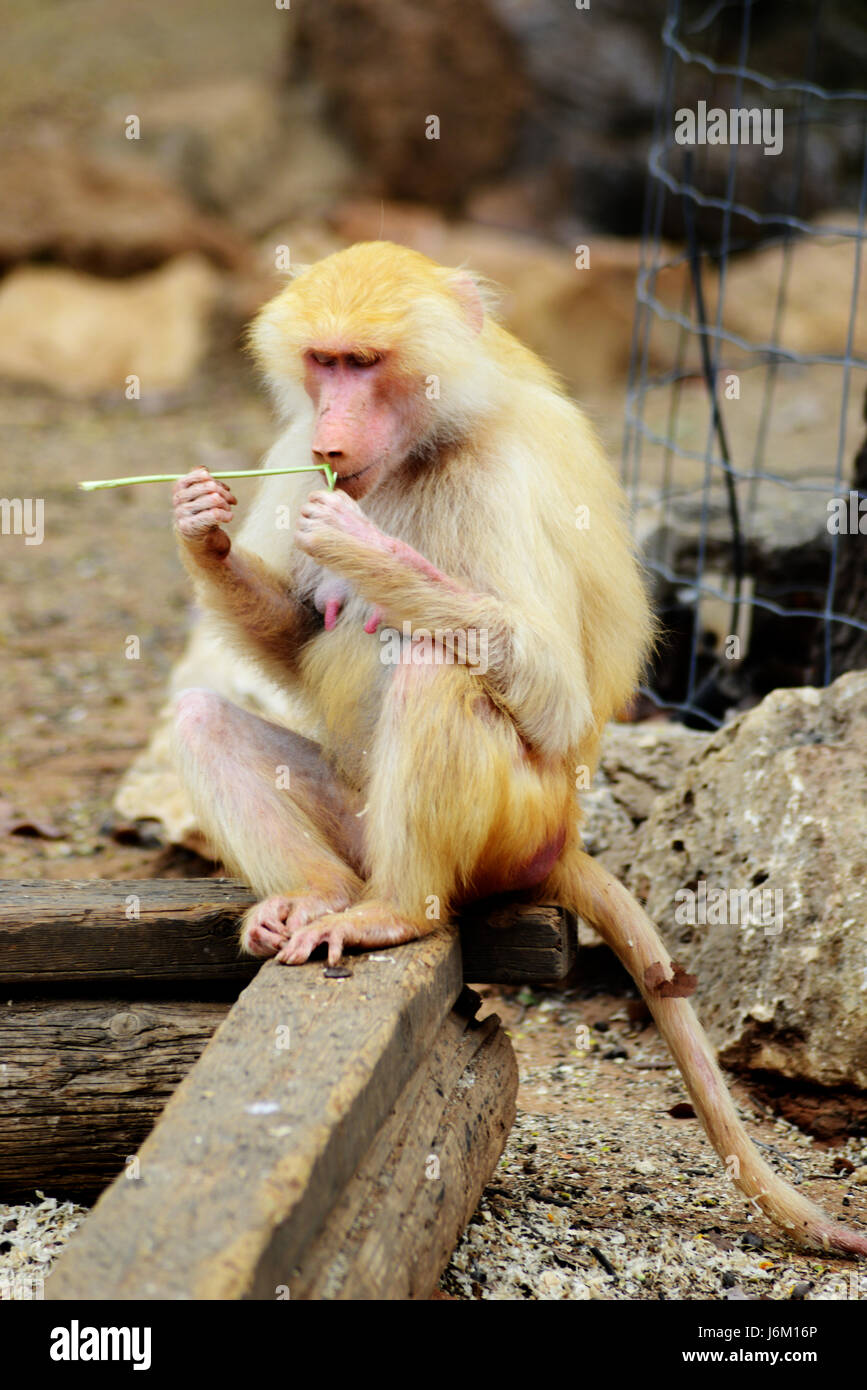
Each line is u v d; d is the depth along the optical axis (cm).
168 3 5088
